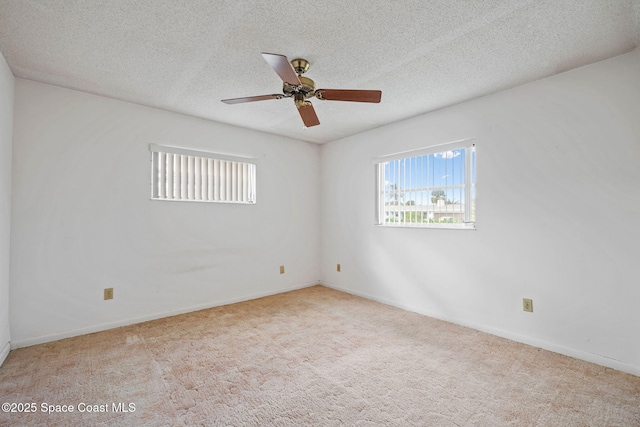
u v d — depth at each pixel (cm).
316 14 167
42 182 252
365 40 191
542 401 174
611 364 211
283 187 423
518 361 221
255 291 391
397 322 301
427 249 323
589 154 220
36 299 248
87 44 197
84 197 271
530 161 249
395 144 355
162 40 192
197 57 213
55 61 219
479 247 281
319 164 467
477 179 282
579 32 182
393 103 295
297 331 278
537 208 245
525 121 251
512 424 156
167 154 323
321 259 465
